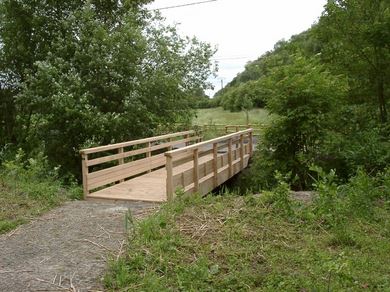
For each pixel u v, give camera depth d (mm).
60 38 12266
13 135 14148
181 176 7125
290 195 5789
